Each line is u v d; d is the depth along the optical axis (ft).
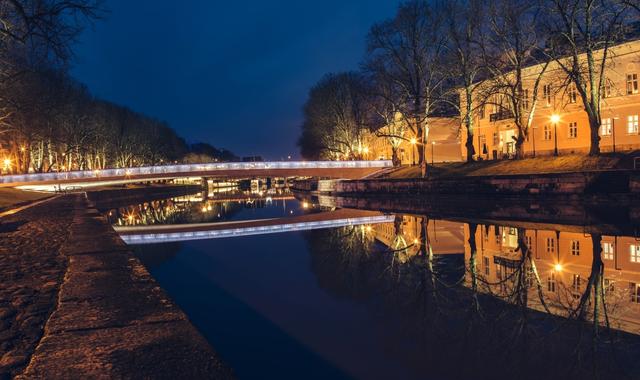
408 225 89.35
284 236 85.20
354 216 119.65
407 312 32.58
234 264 55.83
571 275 42.14
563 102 161.89
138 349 12.19
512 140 188.85
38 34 70.85
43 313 17.43
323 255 60.80
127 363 11.16
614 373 21.44
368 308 33.96
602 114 149.07
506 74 161.68
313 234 86.63
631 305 32.32
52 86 146.41
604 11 117.19
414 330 28.48
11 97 128.67
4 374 11.17
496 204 118.93
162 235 93.61
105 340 13.00
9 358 12.46
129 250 33.58
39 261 30.22
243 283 44.37
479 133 211.20
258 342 27.07
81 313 16.05
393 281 42.93
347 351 25.30
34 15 70.13
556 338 26.07
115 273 24.07
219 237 87.35
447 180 146.41
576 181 104.32
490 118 201.67
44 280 24.00
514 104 143.23
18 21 82.58
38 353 11.96
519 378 21.07
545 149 171.22
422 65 172.14
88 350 12.14
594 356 23.49
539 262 48.75
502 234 69.05
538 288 37.99
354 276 46.29
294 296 38.42
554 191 109.70
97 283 21.45
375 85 198.49
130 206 215.31
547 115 169.58
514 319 29.96
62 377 10.31
